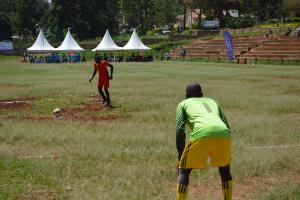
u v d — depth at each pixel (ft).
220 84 103.86
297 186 28.60
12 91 93.45
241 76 129.18
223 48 254.47
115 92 88.38
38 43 265.34
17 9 466.70
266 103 69.92
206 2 363.97
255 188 28.89
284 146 40.47
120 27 489.67
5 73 156.04
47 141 42.68
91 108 68.08
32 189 28.12
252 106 67.21
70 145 40.73
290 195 26.99
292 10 312.50
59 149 39.86
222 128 22.57
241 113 60.13
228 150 22.98
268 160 34.50
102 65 68.95
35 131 47.24
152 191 27.86
